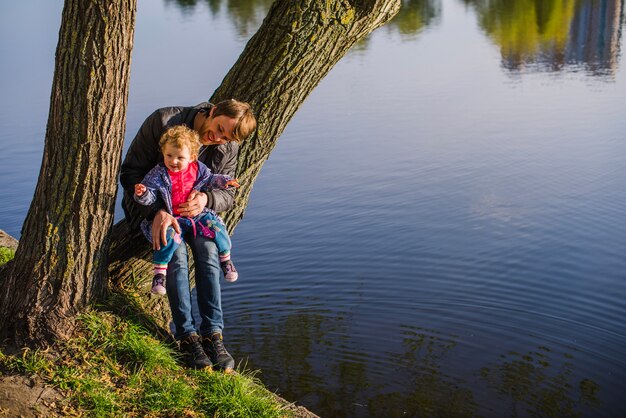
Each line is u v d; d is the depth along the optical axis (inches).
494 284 327.6
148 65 766.5
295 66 178.1
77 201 159.0
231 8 1314.0
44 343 160.1
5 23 1054.4
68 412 148.6
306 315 307.3
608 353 278.8
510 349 282.4
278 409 164.6
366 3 176.1
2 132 525.0
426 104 641.0
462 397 254.7
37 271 160.6
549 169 467.8
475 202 417.1
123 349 163.5
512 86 715.4
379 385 259.3
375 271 342.3
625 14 1230.9
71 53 152.3
